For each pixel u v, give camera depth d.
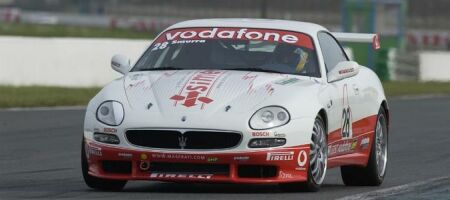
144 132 29.02
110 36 171.38
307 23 35.41
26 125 59.97
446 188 33.59
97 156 29.61
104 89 31.14
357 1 130.88
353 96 34.00
